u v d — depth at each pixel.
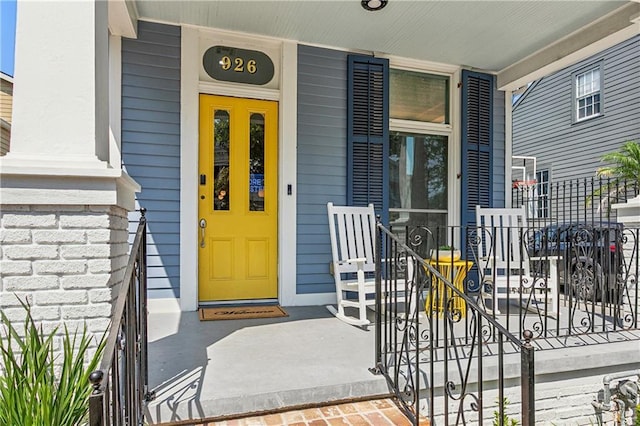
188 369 2.24
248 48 3.98
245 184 3.98
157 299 3.61
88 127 1.73
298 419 1.94
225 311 3.65
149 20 3.58
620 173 8.11
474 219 4.68
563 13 3.53
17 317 1.67
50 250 1.70
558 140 10.47
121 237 2.04
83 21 1.74
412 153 4.66
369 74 4.27
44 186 1.67
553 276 3.64
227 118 3.94
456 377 2.28
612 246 3.39
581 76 9.94
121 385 1.47
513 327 3.24
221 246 3.91
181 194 3.67
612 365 2.59
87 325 1.73
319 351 2.58
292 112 4.03
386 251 2.55
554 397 2.52
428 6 3.39
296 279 4.02
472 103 4.71
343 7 3.41
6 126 5.51
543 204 9.44
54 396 1.46
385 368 2.21
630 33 3.53
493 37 3.98
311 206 4.10
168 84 3.65
